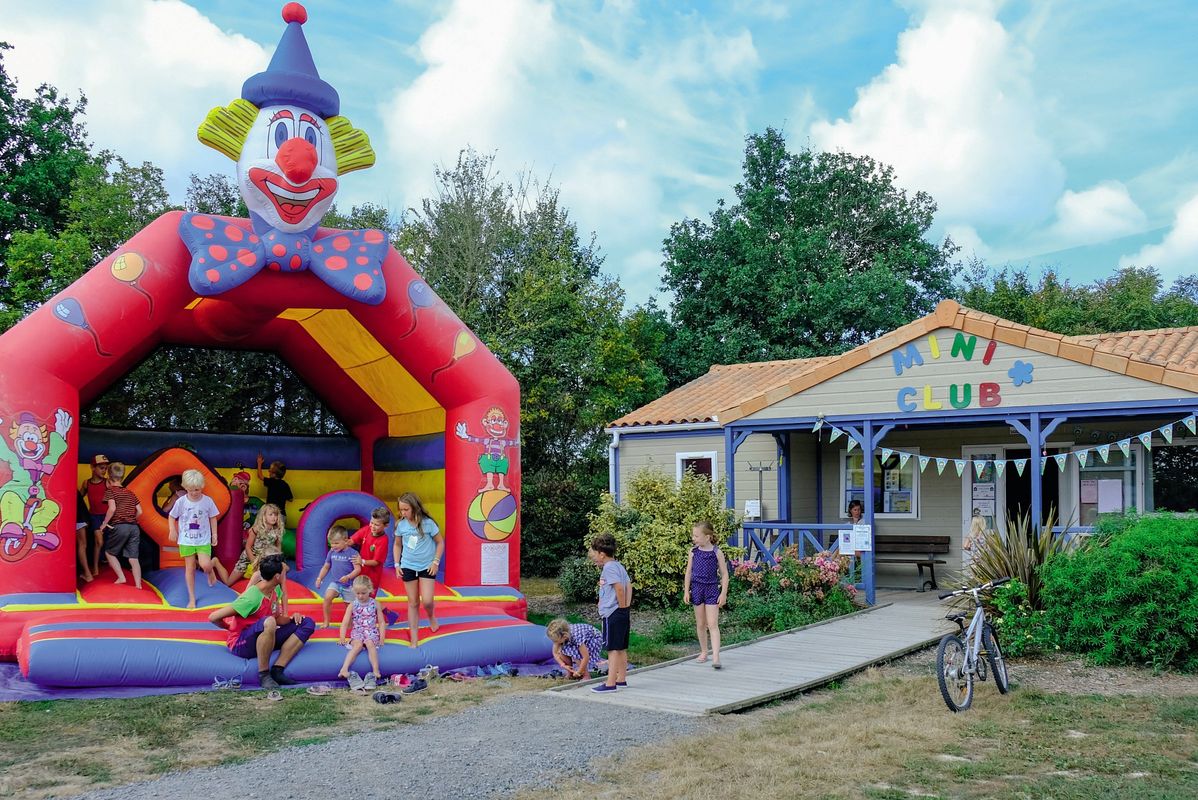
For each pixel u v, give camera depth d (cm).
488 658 1011
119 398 1507
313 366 1470
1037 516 1275
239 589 1086
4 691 848
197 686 897
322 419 1623
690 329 3120
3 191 2406
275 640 921
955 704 786
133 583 1067
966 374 1342
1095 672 947
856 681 924
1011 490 1612
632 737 713
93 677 861
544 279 2394
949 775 616
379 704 850
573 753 669
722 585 989
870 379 1421
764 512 1739
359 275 1108
